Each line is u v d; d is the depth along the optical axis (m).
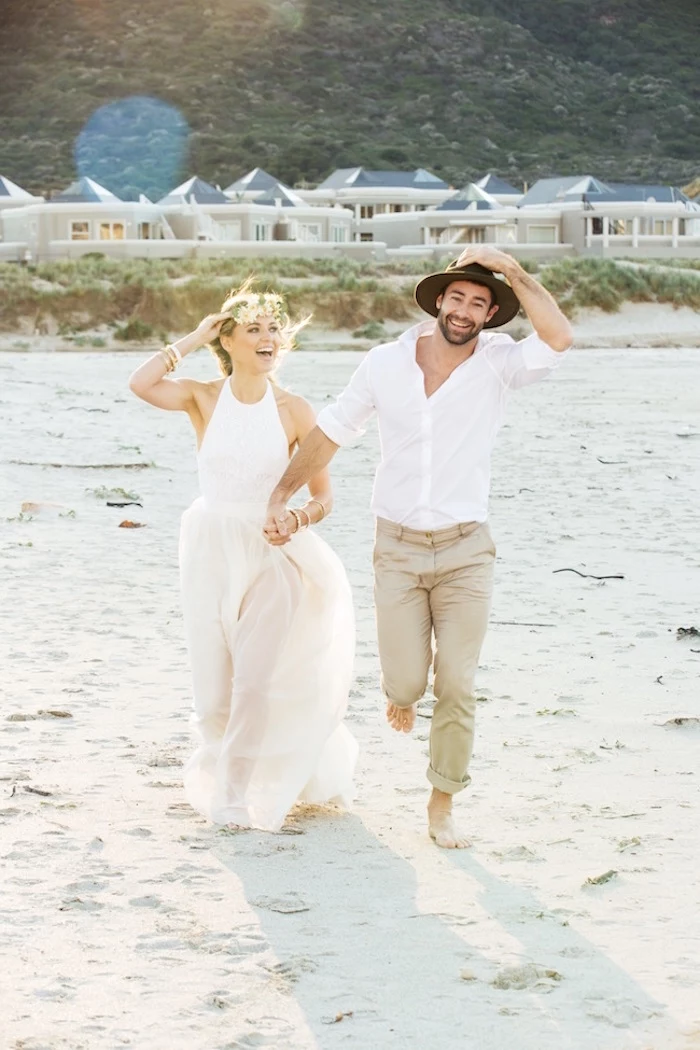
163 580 12.49
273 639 6.37
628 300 73.44
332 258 81.81
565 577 12.91
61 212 86.25
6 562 13.02
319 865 5.84
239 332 6.48
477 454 6.03
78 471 19.53
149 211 88.00
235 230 90.44
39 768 7.11
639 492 18.72
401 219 100.12
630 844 6.05
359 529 15.48
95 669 9.30
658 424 28.22
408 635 6.10
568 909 5.36
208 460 6.50
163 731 7.86
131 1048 4.23
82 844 6.01
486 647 10.15
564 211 97.75
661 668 9.48
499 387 6.00
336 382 40.00
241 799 6.39
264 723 6.40
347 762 6.66
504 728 8.02
